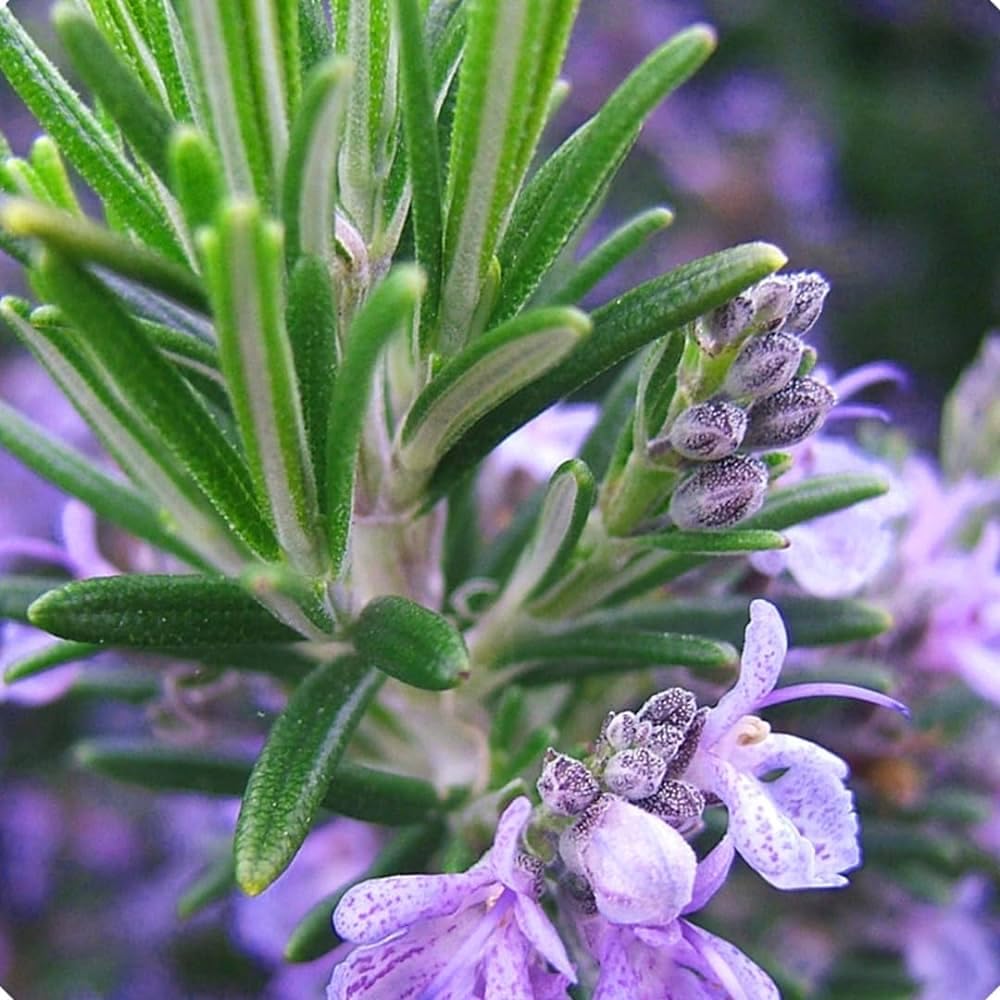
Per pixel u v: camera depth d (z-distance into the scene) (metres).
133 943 0.14
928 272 0.18
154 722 0.08
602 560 0.06
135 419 0.06
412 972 0.05
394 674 0.05
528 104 0.05
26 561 0.13
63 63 0.16
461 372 0.05
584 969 0.06
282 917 0.09
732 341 0.06
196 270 0.05
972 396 0.09
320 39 0.05
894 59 0.19
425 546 0.07
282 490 0.05
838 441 0.08
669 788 0.05
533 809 0.05
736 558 0.07
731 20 0.19
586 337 0.05
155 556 0.08
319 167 0.05
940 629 0.08
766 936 0.10
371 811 0.06
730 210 0.18
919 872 0.09
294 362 0.05
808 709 0.07
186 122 0.05
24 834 0.14
